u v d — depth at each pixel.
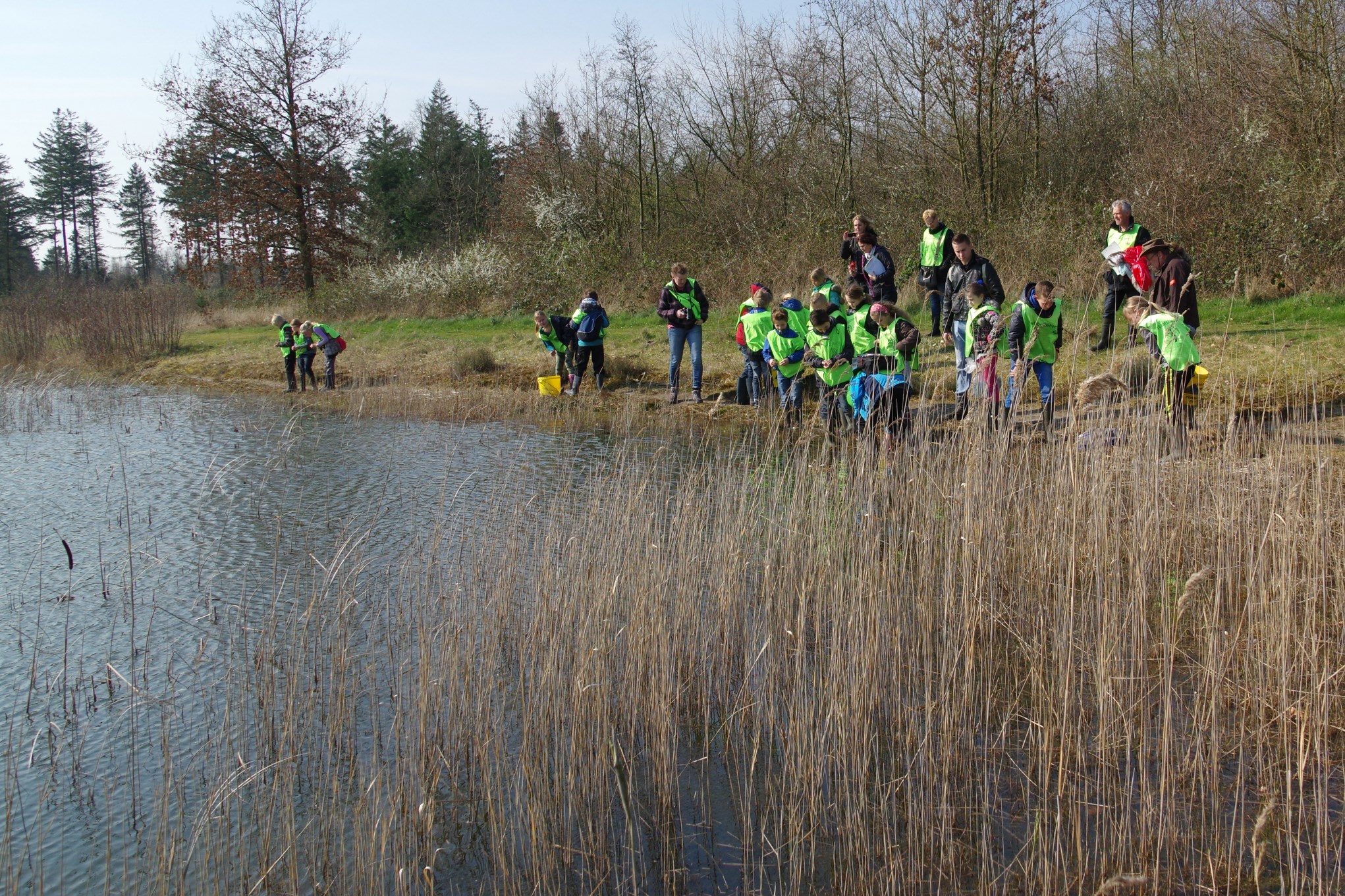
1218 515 6.13
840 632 5.54
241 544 8.57
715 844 4.54
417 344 19.80
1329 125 15.48
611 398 14.39
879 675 5.49
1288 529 5.36
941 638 5.89
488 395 15.15
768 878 4.30
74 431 14.50
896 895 4.15
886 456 7.35
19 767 5.24
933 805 4.59
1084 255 14.97
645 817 4.77
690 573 6.33
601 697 5.19
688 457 10.63
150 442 13.41
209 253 34.03
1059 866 4.17
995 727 5.30
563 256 23.00
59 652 6.55
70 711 5.77
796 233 20.78
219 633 6.74
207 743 5.30
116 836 4.68
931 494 7.00
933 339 13.09
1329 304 12.70
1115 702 5.00
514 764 5.13
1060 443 7.23
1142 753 4.58
